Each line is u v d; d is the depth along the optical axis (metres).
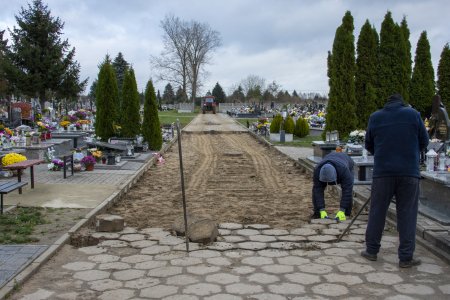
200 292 5.04
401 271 5.70
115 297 4.93
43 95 41.97
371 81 17.45
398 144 5.93
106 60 20.28
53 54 41.41
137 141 20.44
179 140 6.73
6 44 50.72
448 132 11.09
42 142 18.42
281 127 27.73
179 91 97.88
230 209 9.39
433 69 19.73
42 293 5.00
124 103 20.50
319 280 5.40
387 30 17.31
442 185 7.98
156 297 4.92
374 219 6.07
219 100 113.81
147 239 7.09
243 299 4.86
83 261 6.07
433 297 4.92
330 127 17.27
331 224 8.02
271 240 7.07
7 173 12.59
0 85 40.28
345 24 17.20
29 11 41.78
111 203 9.65
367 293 5.02
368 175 11.64
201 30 85.00
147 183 13.01
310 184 12.82
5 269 5.49
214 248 6.64
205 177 14.32
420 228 7.12
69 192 10.41
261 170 16.08
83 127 25.89
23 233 6.98
